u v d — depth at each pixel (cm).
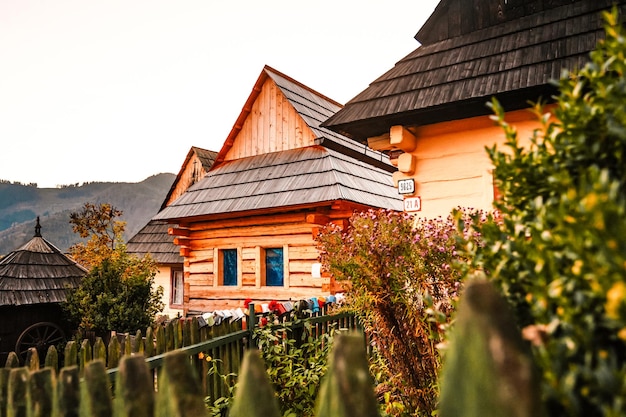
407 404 379
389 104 570
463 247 150
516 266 125
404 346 380
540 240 114
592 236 91
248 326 453
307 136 1124
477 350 86
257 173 1127
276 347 430
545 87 457
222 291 1084
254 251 1039
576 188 123
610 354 95
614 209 87
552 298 109
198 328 405
